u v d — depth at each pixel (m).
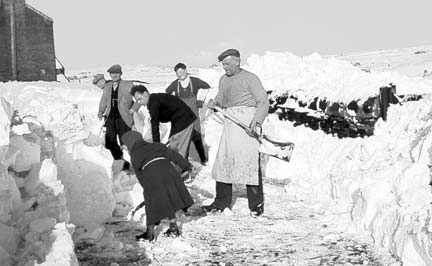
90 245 5.58
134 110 9.01
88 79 48.06
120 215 6.54
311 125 9.73
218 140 10.66
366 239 5.68
